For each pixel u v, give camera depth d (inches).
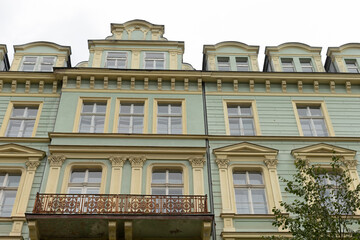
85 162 693.3
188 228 603.2
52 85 821.2
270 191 676.7
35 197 652.1
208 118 780.0
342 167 712.4
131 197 615.5
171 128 768.3
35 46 896.3
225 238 611.2
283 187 683.4
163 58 876.6
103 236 607.5
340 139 752.3
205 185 677.9
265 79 834.2
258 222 635.5
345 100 823.1
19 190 661.9
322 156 723.4
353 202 523.2
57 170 679.7
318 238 499.8
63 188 663.8
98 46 885.8
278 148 736.3
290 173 701.9
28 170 681.6
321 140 749.9
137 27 933.2
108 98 796.6
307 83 840.3
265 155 719.1
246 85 836.6
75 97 793.6
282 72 833.5
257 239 612.1
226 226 627.8
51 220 580.1
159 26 935.0
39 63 869.8
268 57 914.7
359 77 838.5
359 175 702.5
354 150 726.5
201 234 605.3
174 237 614.2
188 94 813.9
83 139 722.8
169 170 704.4
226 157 714.8
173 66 860.6
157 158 705.0
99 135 727.7
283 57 903.1
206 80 834.2
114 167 687.1
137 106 802.2
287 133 767.1
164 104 804.6
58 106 783.1
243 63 897.5
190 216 587.5
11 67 852.6
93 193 666.8
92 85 809.5
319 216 518.0
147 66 861.2
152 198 609.0
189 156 711.1
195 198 612.4
